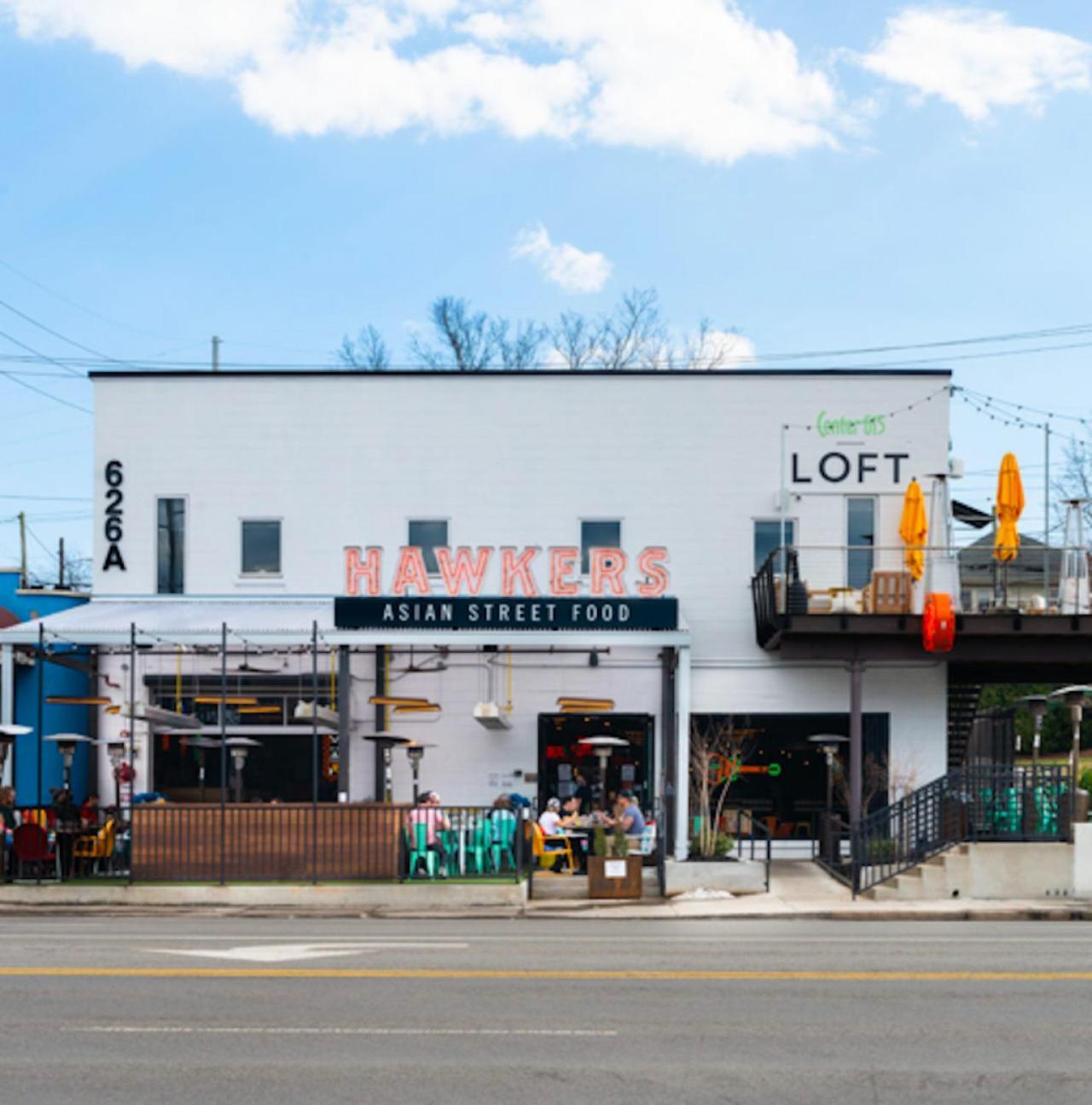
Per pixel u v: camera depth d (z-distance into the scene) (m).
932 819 22.98
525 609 26.36
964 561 28.64
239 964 14.51
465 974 13.80
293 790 29.00
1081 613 26.41
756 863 23.17
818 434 29.08
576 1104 8.92
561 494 29.34
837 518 28.97
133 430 29.89
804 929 18.77
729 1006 12.12
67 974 13.73
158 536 29.77
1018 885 22.28
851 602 27.09
